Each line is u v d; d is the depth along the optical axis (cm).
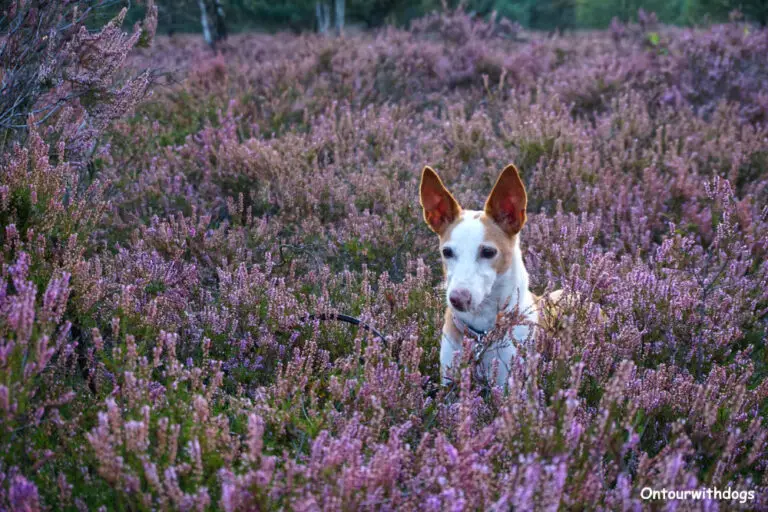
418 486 252
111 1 571
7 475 252
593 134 818
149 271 432
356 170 708
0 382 251
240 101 972
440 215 410
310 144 761
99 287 347
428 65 1257
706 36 1227
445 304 455
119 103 518
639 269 445
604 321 401
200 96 1020
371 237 566
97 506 255
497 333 347
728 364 401
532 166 734
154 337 353
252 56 1500
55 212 366
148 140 803
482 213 397
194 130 902
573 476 259
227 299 428
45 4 498
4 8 495
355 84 1111
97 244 502
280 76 1152
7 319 276
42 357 257
